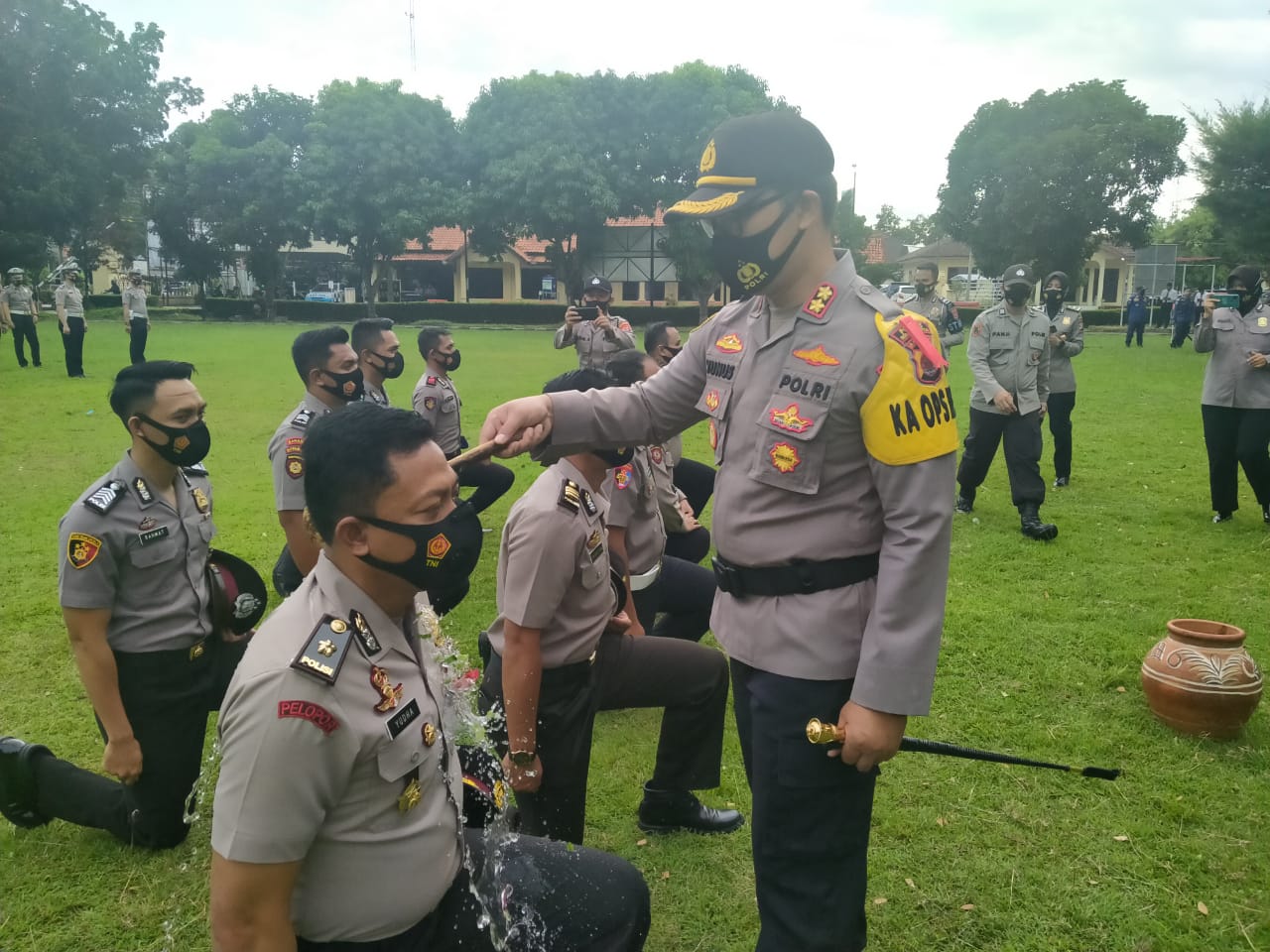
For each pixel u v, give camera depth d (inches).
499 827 87.7
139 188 1624.0
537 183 1328.7
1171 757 153.5
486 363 815.7
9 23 1232.8
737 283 87.2
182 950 113.3
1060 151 1448.1
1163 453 409.7
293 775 63.7
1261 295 283.3
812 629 84.9
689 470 249.9
